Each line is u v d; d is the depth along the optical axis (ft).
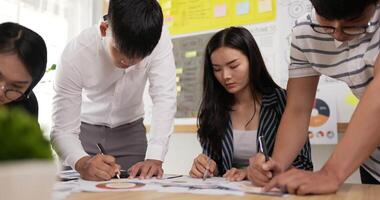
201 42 5.93
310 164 3.39
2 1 5.19
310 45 2.81
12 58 2.51
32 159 0.89
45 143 0.93
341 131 4.80
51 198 0.95
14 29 2.64
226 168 3.72
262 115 3.76
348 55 2.67
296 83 3.01
